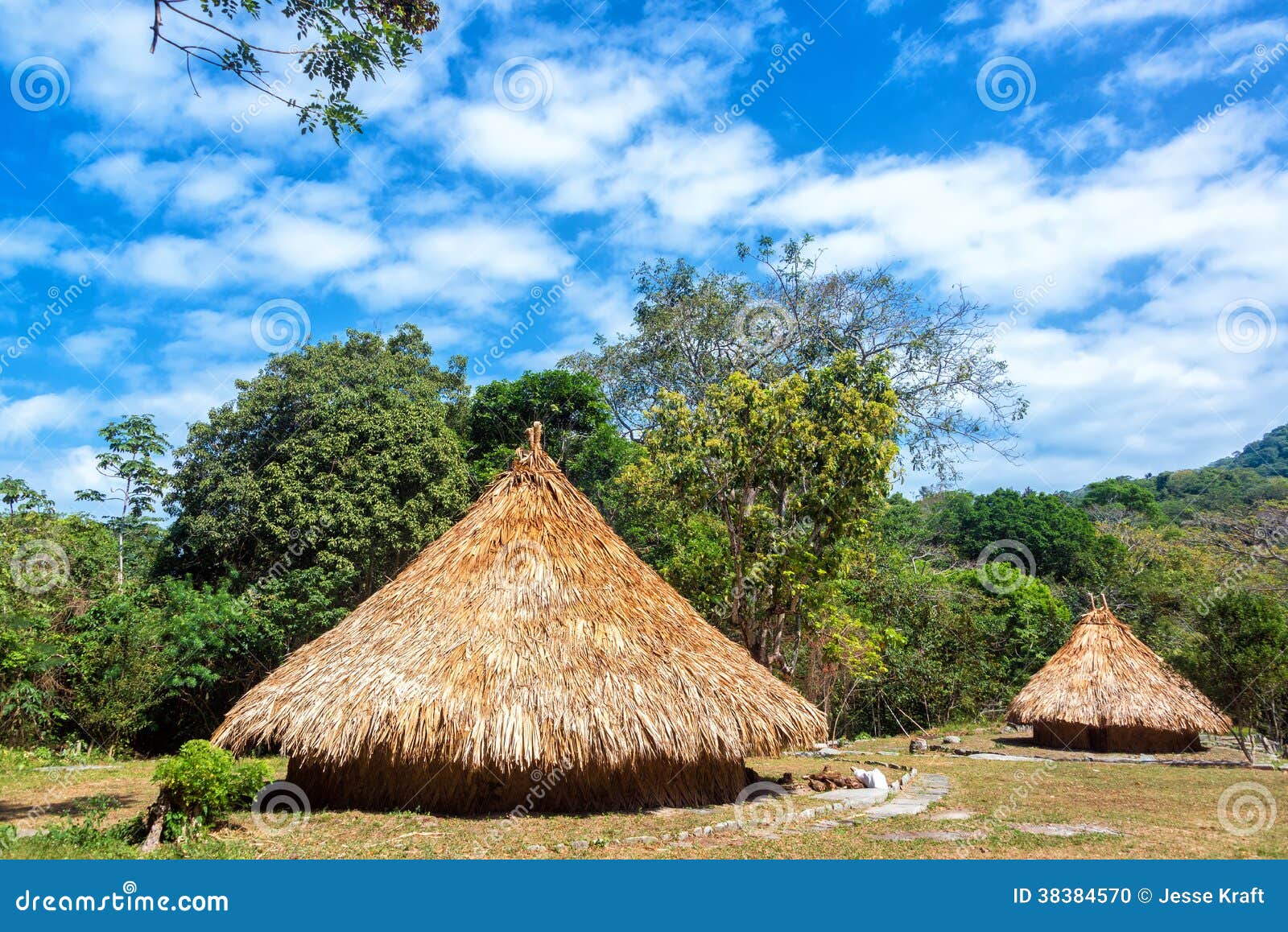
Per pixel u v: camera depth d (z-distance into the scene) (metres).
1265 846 9.00
